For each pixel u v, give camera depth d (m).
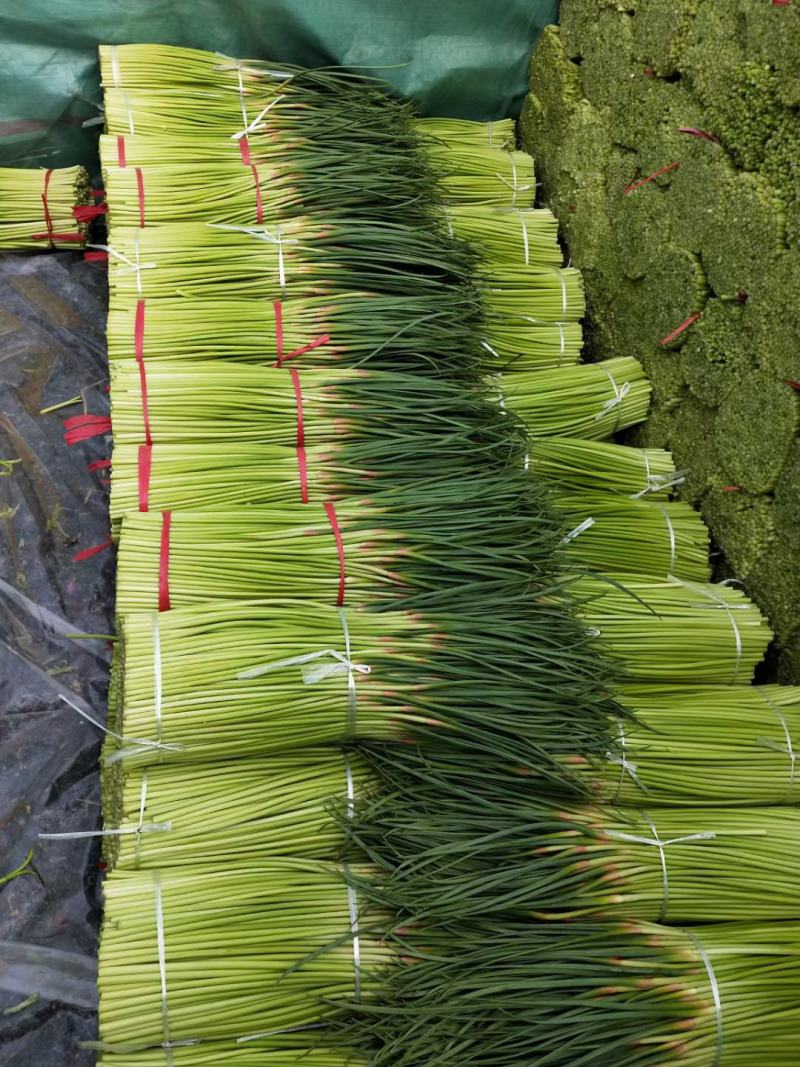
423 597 1.98
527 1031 1.62
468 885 1.72
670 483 2.56
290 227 2.54
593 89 2.88
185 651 1.78
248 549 1.96
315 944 1.71
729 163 2.26
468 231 2.87
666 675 2.17
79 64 2.97
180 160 2.75
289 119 2.86
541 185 3.27
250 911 1.71
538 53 3.14
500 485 2.17
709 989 1.68
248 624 1.85
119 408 2.16
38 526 2.37
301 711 1.80
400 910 1.74
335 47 3.06
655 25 2.48
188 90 2.85
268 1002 1.66
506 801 1.86
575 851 1.79
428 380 2.33
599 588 2.22
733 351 2.31
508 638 1.95
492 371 2.66
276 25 2.99
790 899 1.86
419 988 1.67
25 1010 1.85
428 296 2.53
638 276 2.67
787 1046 1.70
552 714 1.90
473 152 3.12
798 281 2.06
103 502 2.45
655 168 2.56
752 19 2.12
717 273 2.32
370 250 2.56
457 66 3.17
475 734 1.85
